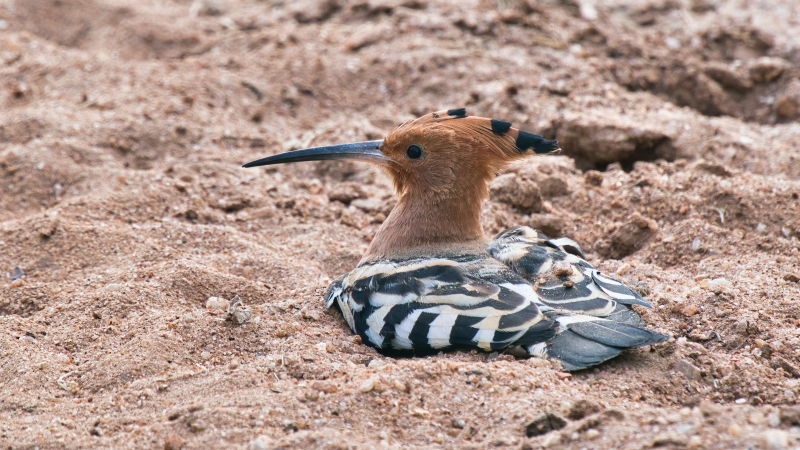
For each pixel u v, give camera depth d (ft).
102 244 36.68
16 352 28.40
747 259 35.04
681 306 30.35
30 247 36.37
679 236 37.24
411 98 52.08
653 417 22.40
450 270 28.27
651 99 52.03
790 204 38.40
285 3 66.44
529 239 31.24
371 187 44.75
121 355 27.96
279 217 40.88
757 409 22.27
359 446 22.34
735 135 47.21
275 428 23.38
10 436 23.84
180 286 33.22
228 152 46.14
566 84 51.90
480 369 25.63
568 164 45.09
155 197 40.78
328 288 32.53
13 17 63.82
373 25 59.93
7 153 43.96
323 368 26.81
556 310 27.07
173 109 48.62
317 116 51.13
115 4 65.10
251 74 53.47
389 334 27.63
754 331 28.89
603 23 60.34
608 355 25.43
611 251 38.73
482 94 50.49
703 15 63.87
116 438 23.73
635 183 41.91
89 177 42.60
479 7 61.00
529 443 22.08
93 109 49.26
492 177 32.14
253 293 33.47
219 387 25.93
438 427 23.76
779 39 57.98
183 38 60.95
